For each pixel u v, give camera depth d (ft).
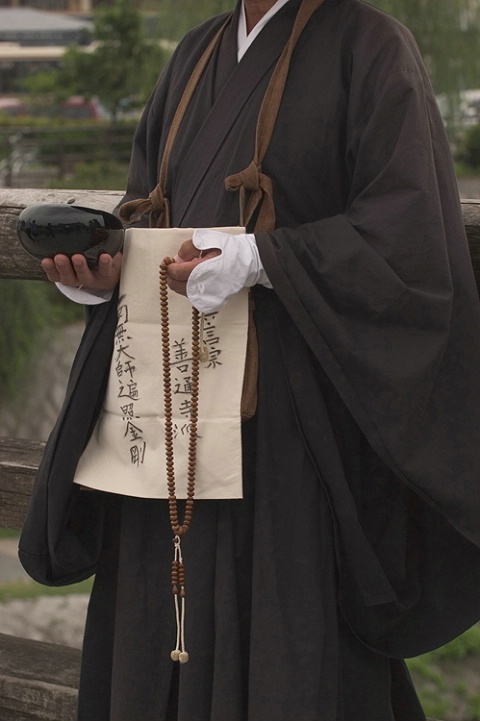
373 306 8.27
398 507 9.20
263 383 8.80
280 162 8.75
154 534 9.29
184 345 8.79
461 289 8.62
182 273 8.39
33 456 11.94
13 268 11.46
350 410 8.46
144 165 10.34
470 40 59.72
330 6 8.96
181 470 8.79
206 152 9.06
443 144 8.73
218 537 8.96
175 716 9.60
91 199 11.27
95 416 9.41
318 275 8.34
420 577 9.45
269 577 8.72
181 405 8.81
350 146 8.63
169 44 56.59
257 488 8.79
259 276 8.54
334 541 8.85
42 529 9.46
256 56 8.98
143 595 9.32
